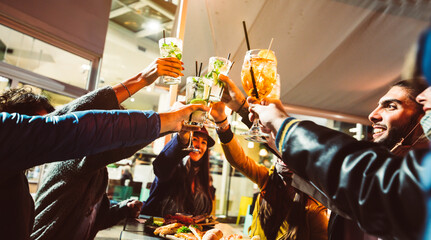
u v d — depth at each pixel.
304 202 1.63
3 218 0.82
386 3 2.53
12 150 0.63
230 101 1.24
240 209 6.12
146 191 3.44
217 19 2.87
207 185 2.39
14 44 3.86
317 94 3.63
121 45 5.92
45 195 1.16
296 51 3.13
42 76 4.08
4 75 3.70
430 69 0.26
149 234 1.35
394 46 2.92
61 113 1.04
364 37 2.89
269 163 6.50
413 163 0.37
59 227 1.16
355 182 0.43
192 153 2.26
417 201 0.34
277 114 0.64
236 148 1.64
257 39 3.04
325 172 0.48
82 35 4.47
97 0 4.66
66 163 1.13
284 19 2.80
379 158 0.44
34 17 3.86
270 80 0.98
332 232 1.04
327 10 2.67
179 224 1.46
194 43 3.06
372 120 1.02
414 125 0.92
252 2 2.66
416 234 0.35
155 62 1.17
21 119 0.65
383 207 0.40
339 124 5.21
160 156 1.93
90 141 0.71
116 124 0.75
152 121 0.82
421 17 2.57
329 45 3.02
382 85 3.38
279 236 1.62
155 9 4.96
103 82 6.21
